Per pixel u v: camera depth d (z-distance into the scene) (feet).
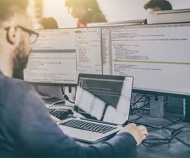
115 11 7.40
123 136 3.28
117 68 4.63
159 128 4.12
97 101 4.26
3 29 3.34
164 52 4.15
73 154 2.73
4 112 2.64
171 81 4.16
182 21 4.32
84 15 7.39
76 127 3.89
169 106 4.71
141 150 3.40
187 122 4.39
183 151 3.35
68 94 5.18
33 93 2.80
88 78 4.43
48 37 5.03
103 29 4.61
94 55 4.78
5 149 2.67
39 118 2.67
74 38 4.87
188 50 3.95
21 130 2.60
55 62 5.08
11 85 2.75
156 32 4.17
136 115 4.75
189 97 4.04
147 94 4.59
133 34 4.37
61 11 7.32
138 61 4.41
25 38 3.66
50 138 2.64
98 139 3.43
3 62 3.35
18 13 3.48
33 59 5.20
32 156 2.64
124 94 4.06
